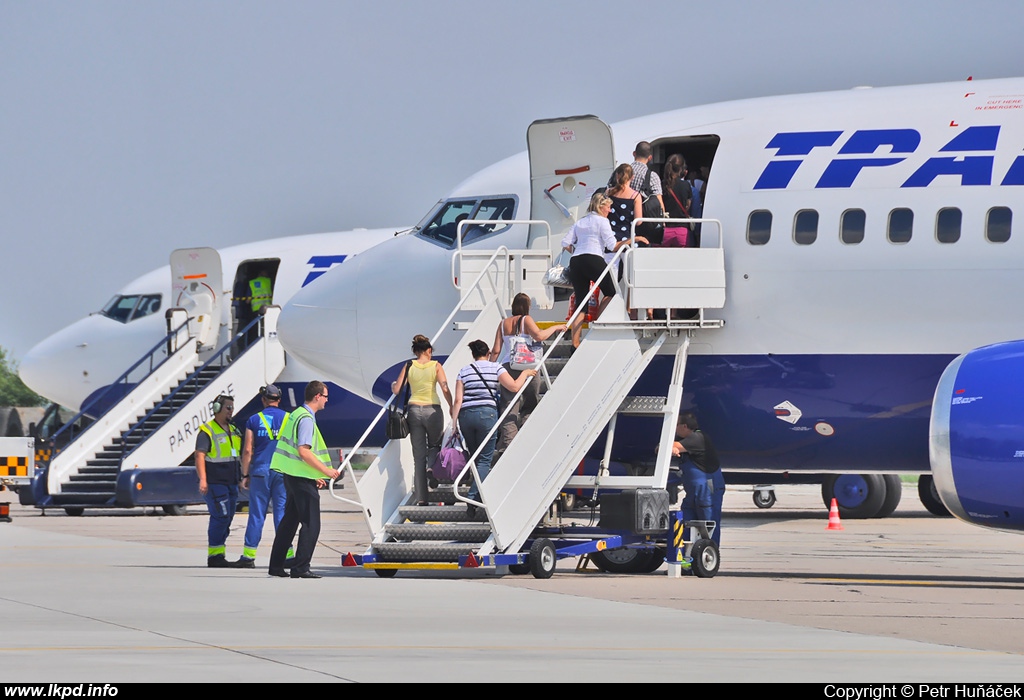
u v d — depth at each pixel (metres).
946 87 48.72
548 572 40.97
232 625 27.91
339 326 56.44
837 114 48.59
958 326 45.28
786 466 49.38
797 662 23.17
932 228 45.81
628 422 48.16
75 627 27.34
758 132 48.94
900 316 45.75
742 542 61.06
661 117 51.66
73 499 81.19
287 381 87.56
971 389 39.59
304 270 91.69
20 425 111.19
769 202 47.34
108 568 43.78
